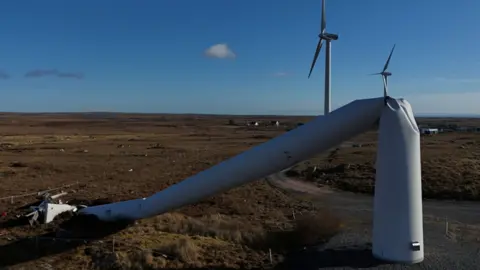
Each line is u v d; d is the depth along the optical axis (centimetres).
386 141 2006
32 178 4938
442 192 4000
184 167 6019
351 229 2717
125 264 2025
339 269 1975
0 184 4466
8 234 2573
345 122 2123
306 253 2238
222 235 2548
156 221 2827
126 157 7150
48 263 2081
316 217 3067
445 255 2148
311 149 2242
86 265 2056
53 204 2892
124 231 2591
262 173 2384
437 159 5766
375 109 2053
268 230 2728
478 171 4797
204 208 3469
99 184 4609
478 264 2017
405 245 2005
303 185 4650
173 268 2016
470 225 2864
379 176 2050
